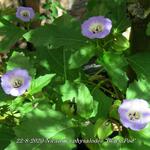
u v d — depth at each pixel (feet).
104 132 1.04
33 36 1.30
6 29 1.50
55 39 1.29
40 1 2.83
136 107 1.00
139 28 1.36
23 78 1.10
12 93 1.07
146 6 1.30
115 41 1.21
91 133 1.04
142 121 0.98
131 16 1.34
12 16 1.57
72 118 1.09
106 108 1.13
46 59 1.40
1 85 1.12
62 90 1.11
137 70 1.29
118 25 1.36
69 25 1.31
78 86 1.11
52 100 1.20
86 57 1.19
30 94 1.13
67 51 1.39
